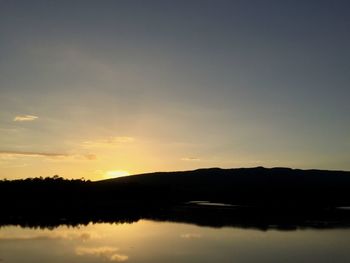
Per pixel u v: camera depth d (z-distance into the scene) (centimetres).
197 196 12612
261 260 3250
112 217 6519
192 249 3662
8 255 3394
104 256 3362
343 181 15375
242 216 6588
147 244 3903
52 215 6819
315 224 5478
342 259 3297
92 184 11919
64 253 3472
